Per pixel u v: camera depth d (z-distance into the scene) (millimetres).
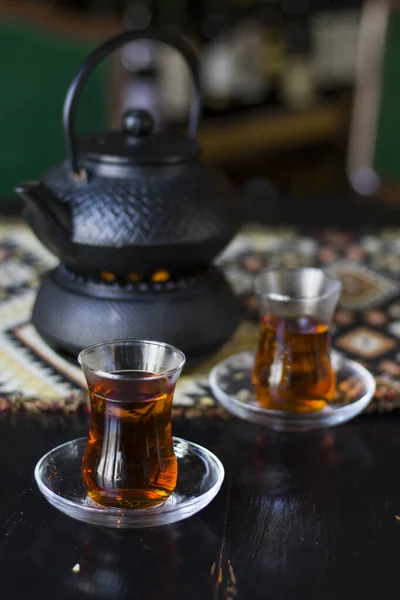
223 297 735
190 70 740
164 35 710
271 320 644
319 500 575
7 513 552
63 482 563
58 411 669
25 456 611
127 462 534
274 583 505
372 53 2344
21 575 504
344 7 2258
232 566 516
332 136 2449
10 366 733
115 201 681
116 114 1834
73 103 674
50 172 720
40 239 711
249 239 1046
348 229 1089
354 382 705
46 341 729
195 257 704
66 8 1824
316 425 636
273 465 609
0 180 1769
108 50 683
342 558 525
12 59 1688
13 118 1729
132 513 522
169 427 551
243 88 2131
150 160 691
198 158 726
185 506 530
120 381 521
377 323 844
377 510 568
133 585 500
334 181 2562
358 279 944
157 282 713
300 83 2240
